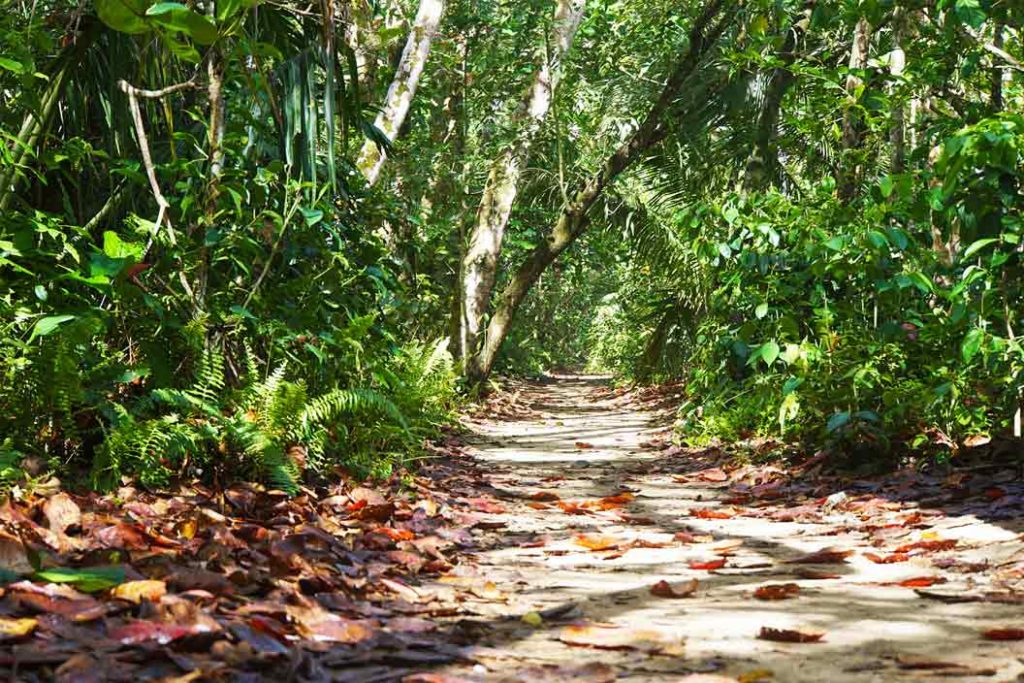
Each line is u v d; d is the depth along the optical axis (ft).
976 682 7.87
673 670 8.29
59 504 11.50
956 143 17.43
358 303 24.21
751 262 25.16
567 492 22.18
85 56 18.51
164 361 15.81
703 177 47.21
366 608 10.00
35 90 17.79
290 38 21.62
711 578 12.47
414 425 23.94
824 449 22.99
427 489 19.81
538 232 64.90
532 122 47.60
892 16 26.68
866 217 22.43
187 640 7.69
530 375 92.89
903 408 21.02
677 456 29.71
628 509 19.31
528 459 29.81
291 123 19.66
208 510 13.52
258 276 20.58
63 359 13.92
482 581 12.05
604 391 76.48
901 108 29.53
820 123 29.32
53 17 17.99
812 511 17.92
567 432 40.70
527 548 14.85
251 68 21.74
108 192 19.92
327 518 14.87
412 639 8.89
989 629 9.53
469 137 53.72
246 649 7.68
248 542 12.56
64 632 7.62
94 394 14.74
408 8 48.11
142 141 17.02
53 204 19.17
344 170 25.17
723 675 8.16
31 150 16.57
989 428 20.99
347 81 39.01
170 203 18.75
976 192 18.79
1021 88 27.96
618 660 8.59
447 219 48.44
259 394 17.03
